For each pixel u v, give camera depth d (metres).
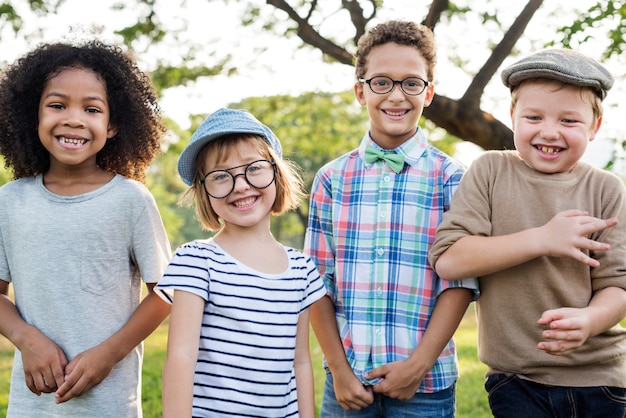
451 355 2.84
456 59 7.22
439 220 2.80
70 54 2.59
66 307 2.49
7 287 2.65
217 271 2.38
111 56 2.72
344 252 2.86
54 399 2.49
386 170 2.87
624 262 2.44
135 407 2.57
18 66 2.70
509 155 2.65
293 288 2.47
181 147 10.05
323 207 2.94
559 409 2.45
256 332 2.36
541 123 2.47
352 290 2.82
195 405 2.30
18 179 2.69
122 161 2.77
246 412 2.31
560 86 2.45
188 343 2.29
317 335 2.84
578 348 2.45
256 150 2.49
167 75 8.70
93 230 2.52
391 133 2.84
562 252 2.35
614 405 2.46
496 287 2.55
